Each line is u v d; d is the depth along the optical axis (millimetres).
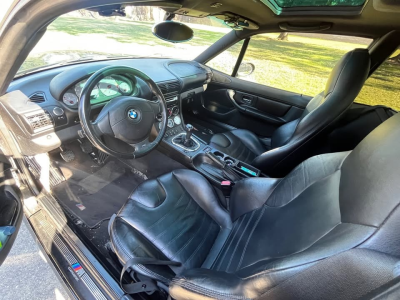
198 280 780
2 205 1292
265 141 2348
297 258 607
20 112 1397
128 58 2211
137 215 1275
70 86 1507
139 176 2068
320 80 2051
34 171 1698
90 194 1857
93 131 1251
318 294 558
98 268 1165
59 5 765
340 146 1790
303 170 1038
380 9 1302
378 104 1812
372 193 584
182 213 1350
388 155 614
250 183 1269
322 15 1533
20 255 1547
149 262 1003
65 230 1359
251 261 918
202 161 1798
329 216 728
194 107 2684
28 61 1643
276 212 1051
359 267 505
